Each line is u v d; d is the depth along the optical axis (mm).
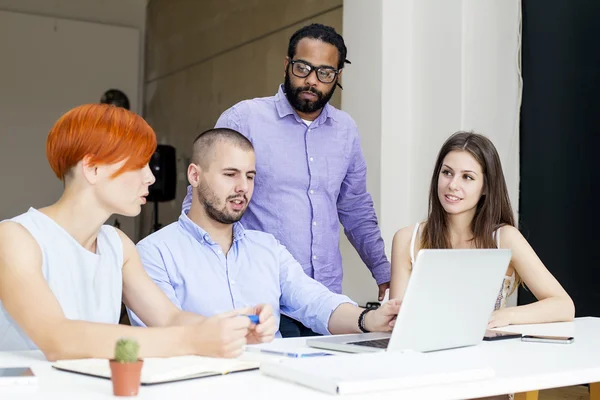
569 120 4098
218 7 7855
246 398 1193
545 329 2242
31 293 1531
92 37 9609
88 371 1354
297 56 2881
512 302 4348
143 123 1688
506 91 4363
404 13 4562
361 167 3225
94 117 1647
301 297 2342
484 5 4285
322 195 3049
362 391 1234
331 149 3062
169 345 1520
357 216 3297
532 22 4324
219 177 2330
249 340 1706
